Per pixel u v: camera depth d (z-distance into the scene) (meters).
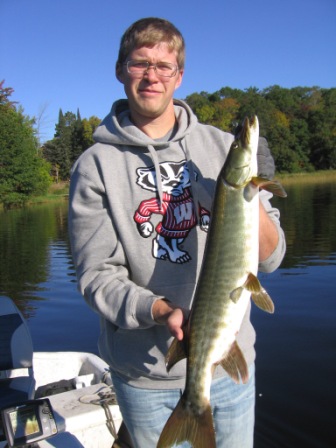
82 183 2.49
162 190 2.45
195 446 2.18
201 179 2.52
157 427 2.50
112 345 2.54
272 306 2.22
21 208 41.41
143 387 2.48
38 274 12.55
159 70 2.41
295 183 59.28
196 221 2.47
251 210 2.26
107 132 2.54
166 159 2.52
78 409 3.59
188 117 2.63
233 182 2.26
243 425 2.49
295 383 5.54
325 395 5.27
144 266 2.43
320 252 13.02
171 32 2.43
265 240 2.43
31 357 3.74
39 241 18.97
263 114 80.69
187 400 2.24
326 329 7.09
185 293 2.43
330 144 77.94
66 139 80.44
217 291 2.25
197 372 2.23
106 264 2.46
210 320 2.24
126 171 2.49
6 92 45.88
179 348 2.25
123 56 2.48
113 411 3.57
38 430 2.79
